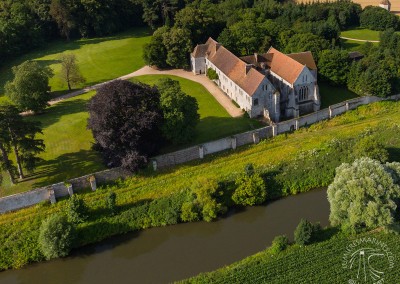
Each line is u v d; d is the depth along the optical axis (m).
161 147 90.69
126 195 79.88
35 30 160.00
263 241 70.94
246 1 168.88
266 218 76.06
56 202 77.94
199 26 138.12
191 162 87.94
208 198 74.88
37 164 87.88
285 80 106.00
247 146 92.12
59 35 172.25
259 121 101.75
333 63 116.50
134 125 80.38
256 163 86.75
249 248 69.62
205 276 62.56
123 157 80.75
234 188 79.94
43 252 68.94
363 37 163.88
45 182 82.25
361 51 132.50
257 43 135.75
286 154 88.88
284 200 79.94
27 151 80.75
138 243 72.62
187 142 91.94
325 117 101.38
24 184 81.94
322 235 67.25
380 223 62.94
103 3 169.00
